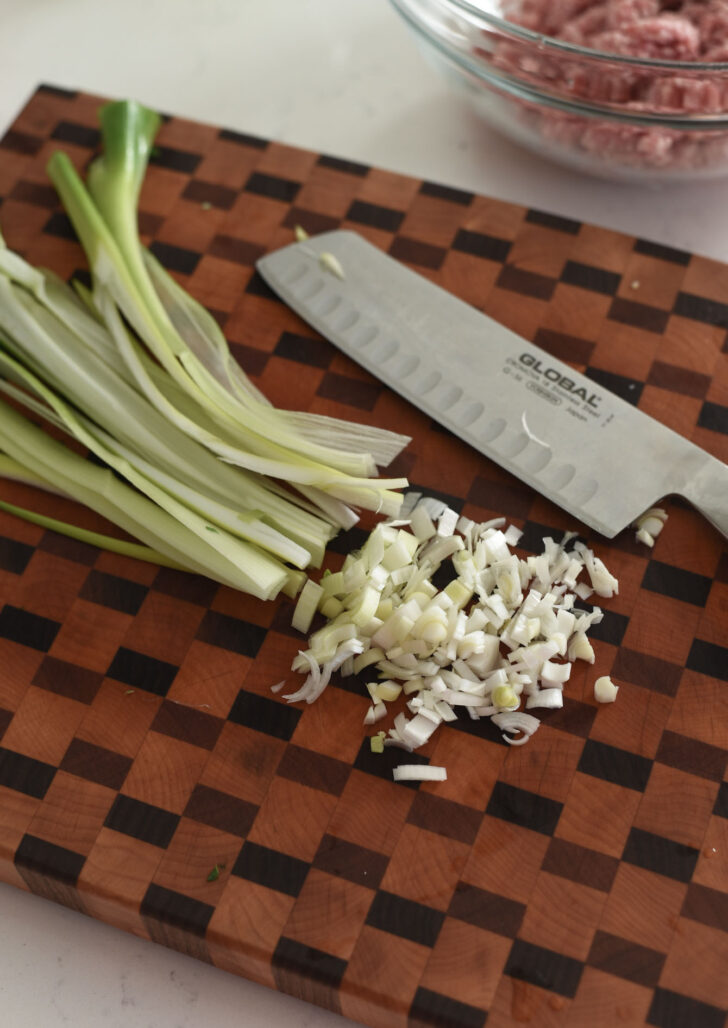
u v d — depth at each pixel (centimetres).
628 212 60
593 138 56
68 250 58
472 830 46
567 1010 44
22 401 54
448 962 44
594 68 54
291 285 56
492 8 59
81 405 53
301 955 45
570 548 51
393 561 50
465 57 56
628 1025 44
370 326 55
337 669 49
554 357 54
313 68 65
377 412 54
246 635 50
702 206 60
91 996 47
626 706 48
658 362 55
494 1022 44
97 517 52
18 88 65
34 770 48
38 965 47
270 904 45
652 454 51
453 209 58
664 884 45
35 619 50
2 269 55
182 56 66
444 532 51
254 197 59
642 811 47
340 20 67
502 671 48
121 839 46
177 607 50
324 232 58
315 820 47
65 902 47
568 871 46
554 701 48
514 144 62
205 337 55
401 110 64
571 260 57
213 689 49
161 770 47
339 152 63
